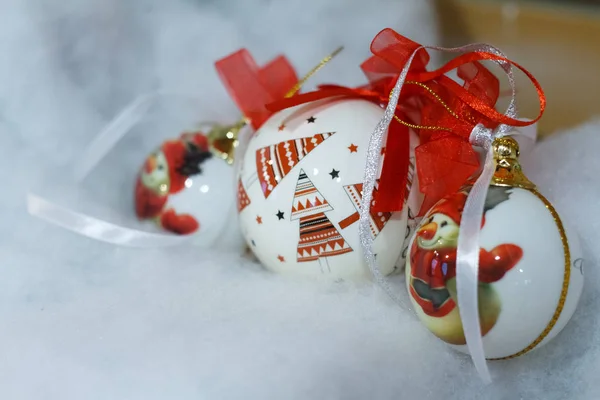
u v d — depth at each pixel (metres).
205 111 0.50
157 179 0.41
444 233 0.31
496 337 0.31
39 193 0.45
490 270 0.30
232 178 0.41
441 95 0.36
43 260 0.40
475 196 0.31
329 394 0.31
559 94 0.56
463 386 0.33
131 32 0.52
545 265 0.30
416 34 0.56
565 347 0.34
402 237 0.36
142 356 0.33
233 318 0.35
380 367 0.32
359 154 0.35
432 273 0.31
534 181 0.39
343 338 0.33
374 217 0.35
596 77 0.58
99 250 0.41
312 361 0.32
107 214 0.44
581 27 0.66
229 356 0.32
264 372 0.32
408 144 0.35
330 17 0.54
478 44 0.34
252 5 0.54
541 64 0.60
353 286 0.36
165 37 0.53
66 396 0.31
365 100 0.37
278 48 0.54
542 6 0.68
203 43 0.53
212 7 0.54
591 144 0.41
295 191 0.35
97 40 0.51
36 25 0.48
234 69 0.41
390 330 0.34
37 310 0.36
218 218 0.41
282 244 0.36
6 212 0.44
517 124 0.33
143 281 0.38
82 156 0.47
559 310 0.31
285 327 0.34
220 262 0.40
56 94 0.49
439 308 0.31
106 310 0.36
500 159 0.33
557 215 0.32
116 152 0.48
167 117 0.50
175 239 0.41
